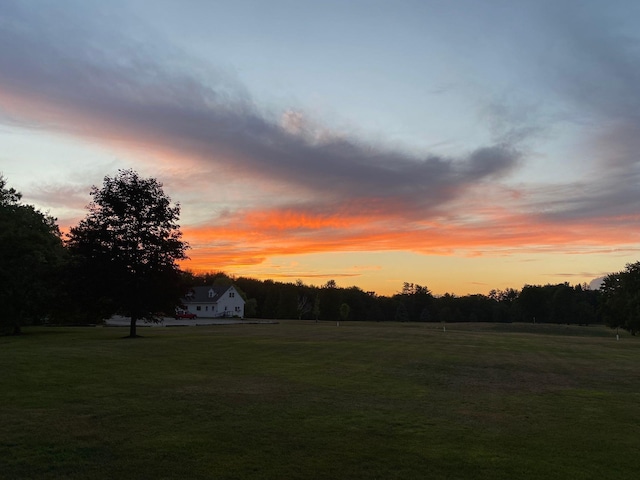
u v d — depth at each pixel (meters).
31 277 35.72
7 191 41.41
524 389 14.61
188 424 9.17
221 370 16.62
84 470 6.72
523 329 79.75
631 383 16.50
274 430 8.91
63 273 32.59
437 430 9.27
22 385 12.84
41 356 18.78
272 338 32.19
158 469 6.80
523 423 10.09
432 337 38.44
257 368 17.33
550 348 30.81
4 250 35.50
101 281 31.08
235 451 7.66
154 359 19.08
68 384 13.14
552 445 8.49
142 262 32.22
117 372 15.46
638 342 42.50
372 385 14.36
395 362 20.38
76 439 8.09
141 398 11.48
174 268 33.38
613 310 69.50
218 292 93.19
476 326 84.62
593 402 12.69
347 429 9.12
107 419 9.43
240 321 69.06
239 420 9.58
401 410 10.98
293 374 16.08
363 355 22.75
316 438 8.48
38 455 7.29
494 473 7.00
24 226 38.03
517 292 152.50
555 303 119.69
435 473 6.94
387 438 8.62
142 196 32.69
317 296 123.75
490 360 22.47
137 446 7.78
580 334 71.81
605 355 27.03
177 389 12.77
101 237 31.59
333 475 6.75
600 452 8.16
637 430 9.72
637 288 67.38
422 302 133.25
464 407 11.60
